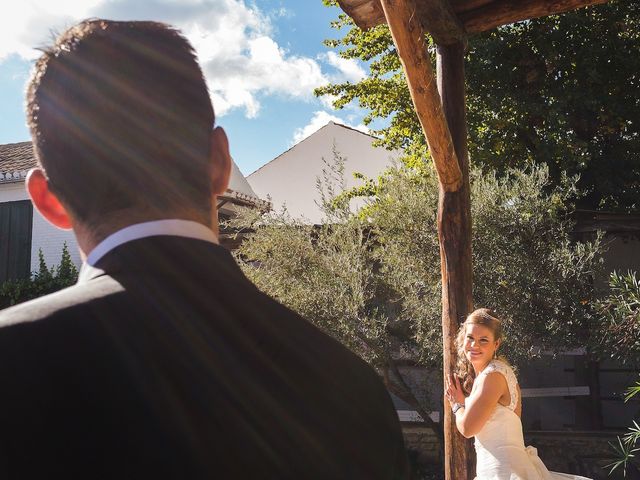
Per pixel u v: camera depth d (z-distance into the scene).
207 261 0.75
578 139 10.73
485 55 11.16
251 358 0.71
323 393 0.76
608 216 9.16
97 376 0.62
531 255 7.46
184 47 0.83
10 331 0.63
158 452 0.62
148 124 0.77
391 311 8.09
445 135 4.74
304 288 7.61
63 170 0.76
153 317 0.67
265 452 0.68
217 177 0.86
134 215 0.75
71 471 0.60
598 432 8.59
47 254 12.67
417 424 8.95
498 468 3.79
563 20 11.16
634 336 6.27
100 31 0.80
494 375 3.88
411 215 7.74
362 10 5.06
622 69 11.48
